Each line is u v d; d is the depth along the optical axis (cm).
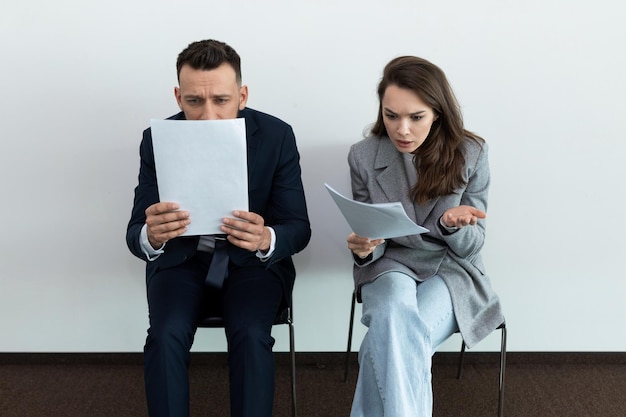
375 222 134
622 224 193
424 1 173
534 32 175
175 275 160
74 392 196
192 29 177
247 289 157
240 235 140
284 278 166
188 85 142
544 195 191
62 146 188
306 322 207
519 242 196
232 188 136
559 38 175
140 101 183
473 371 206
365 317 154
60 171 190
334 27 176
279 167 164
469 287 161
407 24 175
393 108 146
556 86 180
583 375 202
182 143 132
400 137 149
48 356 212
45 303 205
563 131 184
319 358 211
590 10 173
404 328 146
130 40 178
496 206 192
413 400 143
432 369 208
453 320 158
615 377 200
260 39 177
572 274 199
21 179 191
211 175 135
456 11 174
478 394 193
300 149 188
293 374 166
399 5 174
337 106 183
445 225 148
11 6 174
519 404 187
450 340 208
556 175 188
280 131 163
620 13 173
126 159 189
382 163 163
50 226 197
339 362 211
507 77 179
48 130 186
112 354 212
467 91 181
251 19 175
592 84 179
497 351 209
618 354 207
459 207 147
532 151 186
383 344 145
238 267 165
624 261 196
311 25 176
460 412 184
